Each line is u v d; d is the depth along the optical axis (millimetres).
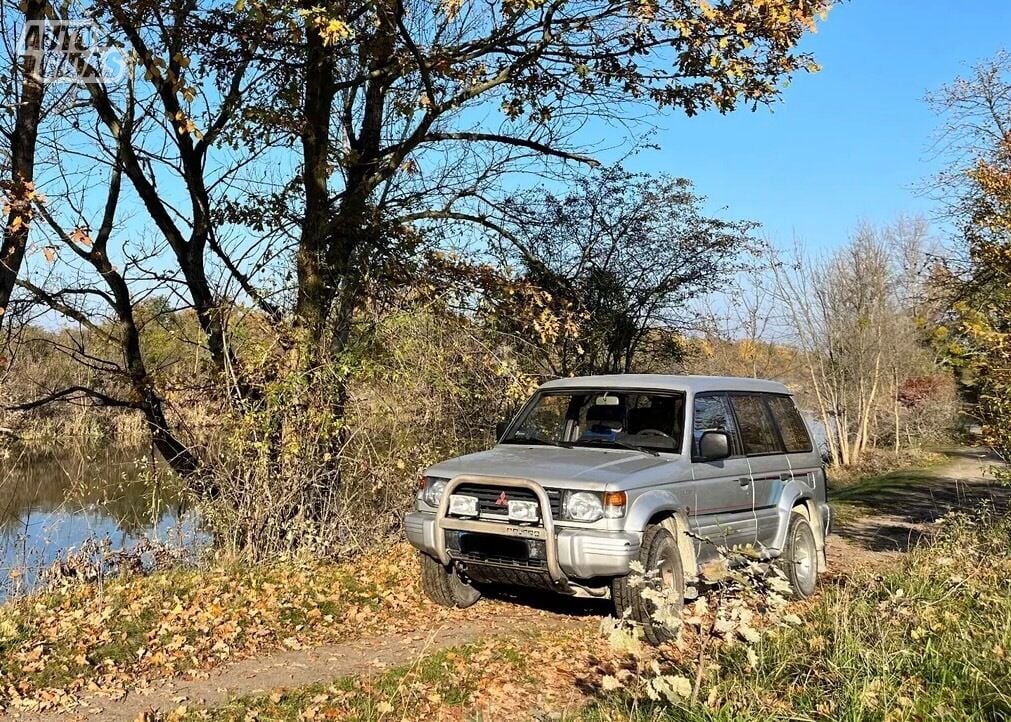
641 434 7305
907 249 31484
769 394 8781
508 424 8047
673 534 6750
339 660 6066
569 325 12367
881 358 32375
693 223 16094
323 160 10945
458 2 9195
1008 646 5176
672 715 4379
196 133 9398
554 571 6238
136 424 11602
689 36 9484
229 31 10430
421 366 10414
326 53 10219
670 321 17266
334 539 9164
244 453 8867
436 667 5770
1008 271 12336
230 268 10258
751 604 5383
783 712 4242
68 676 5488
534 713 4859
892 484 21922
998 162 13828
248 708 5031
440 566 7328
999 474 10688
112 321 11461
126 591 7395
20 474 11477
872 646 5141
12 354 10297
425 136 11305
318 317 10117
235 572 8188
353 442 9398
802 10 9094
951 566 7656
